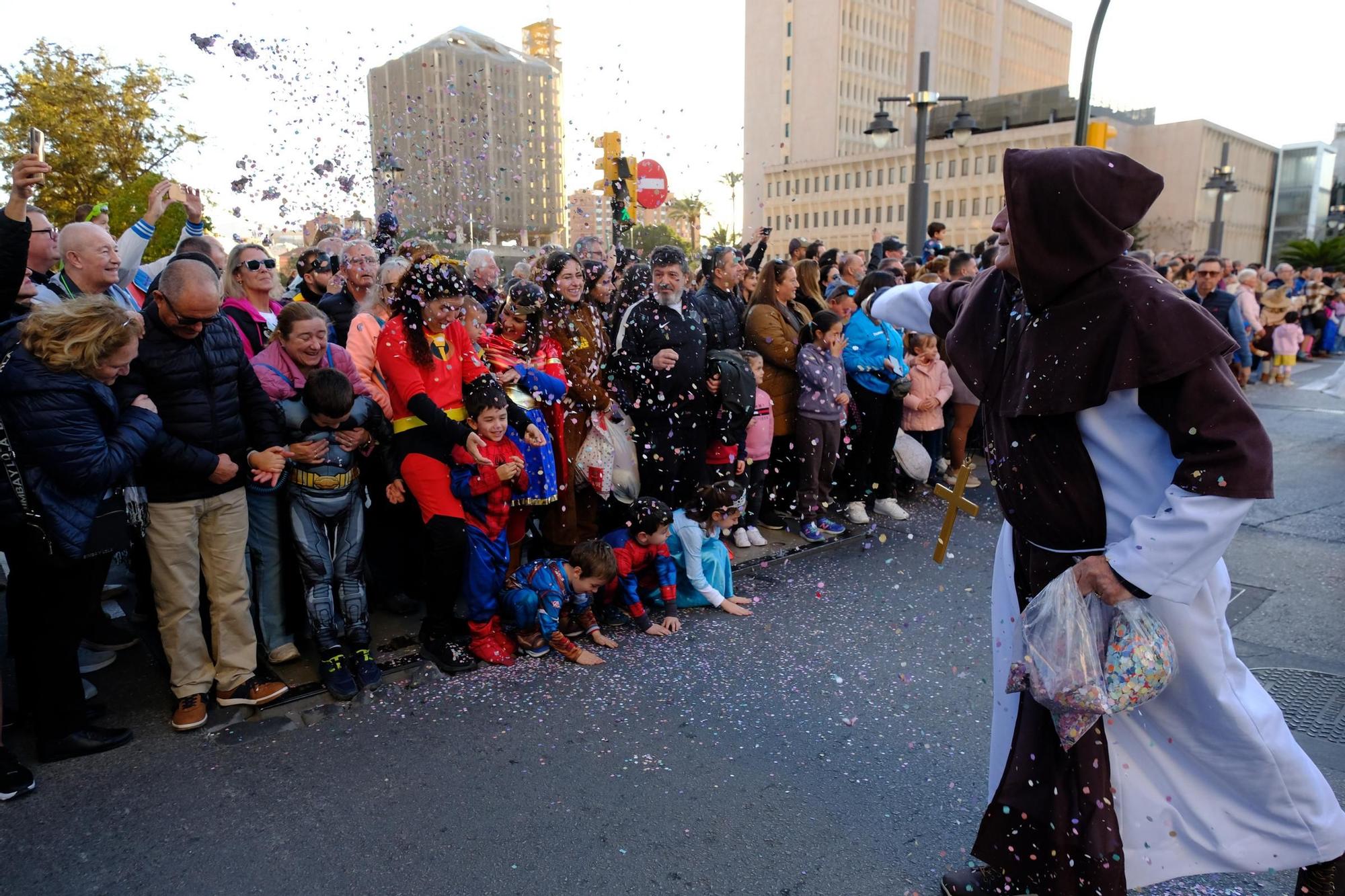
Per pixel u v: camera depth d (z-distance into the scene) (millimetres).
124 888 2246
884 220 66750
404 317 3434
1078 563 1752
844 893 2238
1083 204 1607
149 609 3811
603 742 2973
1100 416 1726
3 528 2590
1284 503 6348
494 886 2250
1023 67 100125
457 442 3336
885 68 78812
